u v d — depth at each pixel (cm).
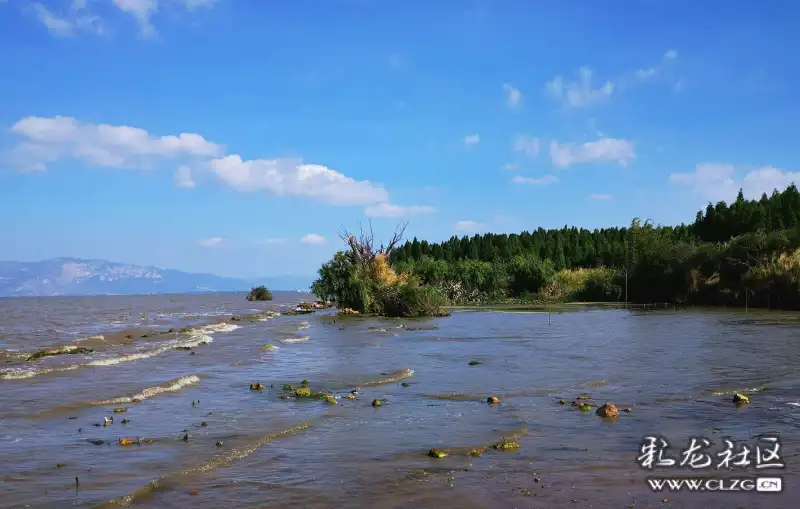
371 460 701
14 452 741
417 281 3888
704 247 4962
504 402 1016
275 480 633
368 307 3975
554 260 7219
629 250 5722
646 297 5319
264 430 842
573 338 2133
